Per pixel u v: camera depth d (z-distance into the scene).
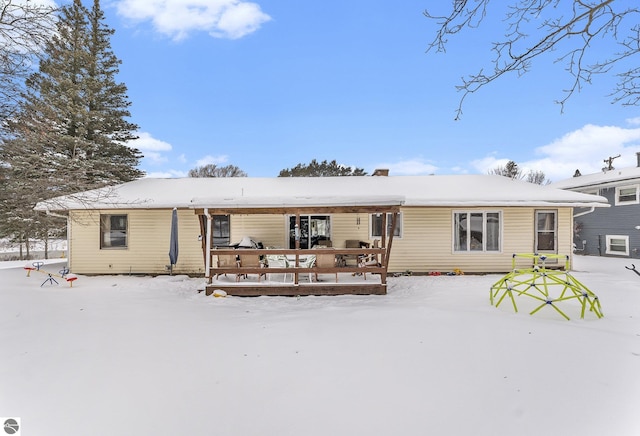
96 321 6.00
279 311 6.95
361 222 12.86
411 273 12.63
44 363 4.07
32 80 8.24
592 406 3.07
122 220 12.72
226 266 9.52
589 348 4.43
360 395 3.30
